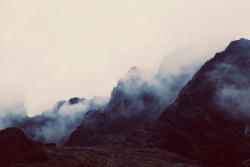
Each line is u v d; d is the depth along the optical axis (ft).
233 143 162.61
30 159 91.56
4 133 93.50
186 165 145.07
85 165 96.84
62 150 152.35
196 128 194.29
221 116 188.85
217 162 159.02
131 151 186.39
